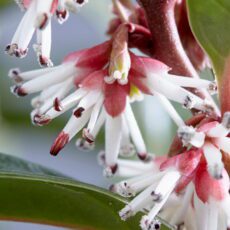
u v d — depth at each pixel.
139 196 0.14
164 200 0.13
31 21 0.14
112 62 0.14
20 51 0.14
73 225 0.15
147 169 0.15
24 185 0.14
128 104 0.14
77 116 0.14
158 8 0.15
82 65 0.14
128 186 0.14
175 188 0.14
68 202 0.15
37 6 0.13
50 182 0.14
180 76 0.14
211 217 0.13
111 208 0.14
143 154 0.15
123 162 0.15
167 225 0.14
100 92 0.14
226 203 0.13
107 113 0.14
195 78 0.14
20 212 0.15
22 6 0.14
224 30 0.14
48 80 0.14
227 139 0.14
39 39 0.14
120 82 0.14
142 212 0.14
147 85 0.14
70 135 0.14
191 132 0.13
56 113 0.14
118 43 0.14
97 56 0.14
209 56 0.14
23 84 0.14
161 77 0.14
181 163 0.14
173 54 0.15
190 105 0.14
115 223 0.15
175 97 0.14
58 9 0.14
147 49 0.15
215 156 0.13
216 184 0.14
